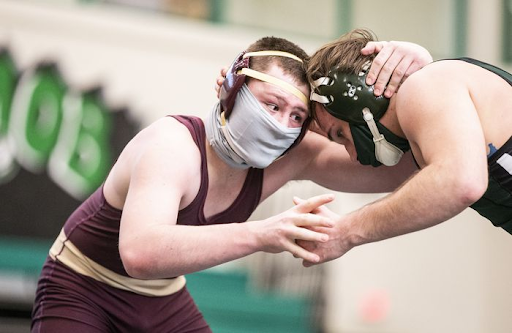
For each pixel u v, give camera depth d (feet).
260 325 37.19
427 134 10.94
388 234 11.35
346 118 12.27
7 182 34.94
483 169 10.53
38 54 36.14
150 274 11.36
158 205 11.57
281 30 41.32
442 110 10.91
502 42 44.27
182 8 39.75
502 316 42.78
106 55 37.55
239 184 13.60
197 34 39.42
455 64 11.59
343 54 12.26
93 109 36.88
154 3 39.19
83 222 13.58
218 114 12.65
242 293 37.45
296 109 12.39
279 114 12.34
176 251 11.18
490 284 42.86
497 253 43.19
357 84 12.07
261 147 12.41
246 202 13.78
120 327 13.76
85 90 36.86
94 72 37.17
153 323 14.01
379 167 14.33
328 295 39.24
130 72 37.93
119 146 37.19
